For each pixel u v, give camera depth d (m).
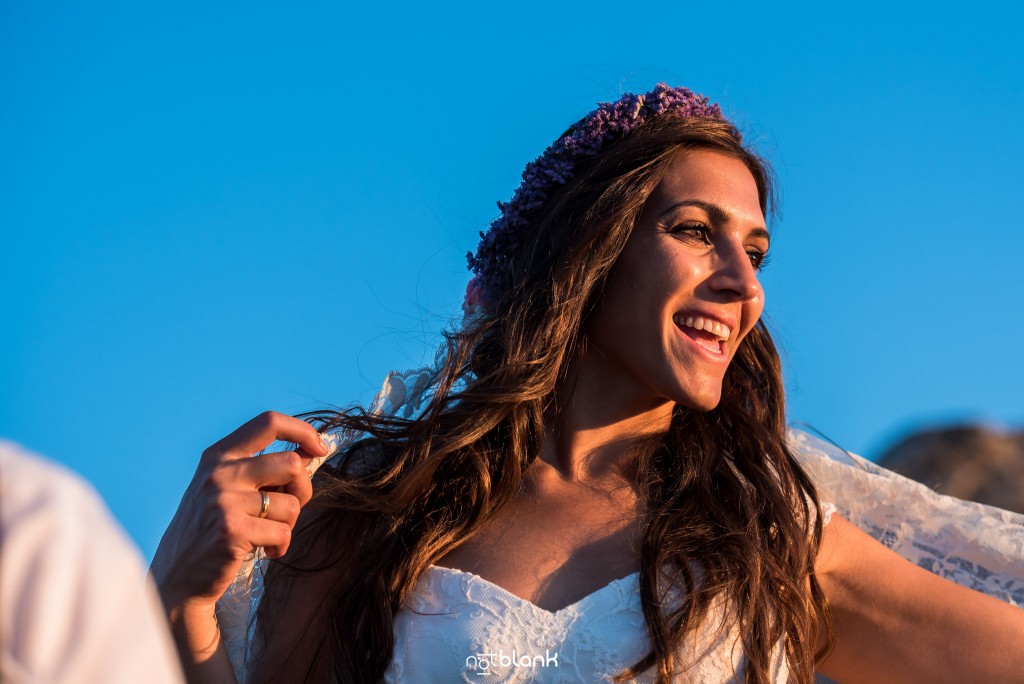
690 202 2.99
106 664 0.83
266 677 3.00
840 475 3.46
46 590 0.83
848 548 3.02
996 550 3.28
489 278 3.36
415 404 3.31
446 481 2.99
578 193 3.13
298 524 3.09
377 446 3.21
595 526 2.90
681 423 3.15
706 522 2.91
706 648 2.70
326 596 3.01
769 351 3.36
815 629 2.95
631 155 3.07
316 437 2.64
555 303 3.02
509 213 3.32
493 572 2.82
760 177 3.31
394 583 2.82
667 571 2.78
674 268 2.92
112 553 0.88
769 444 3.14
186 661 2.64
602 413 3.06
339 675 2.80
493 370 3.16
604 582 2.79
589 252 3.01
